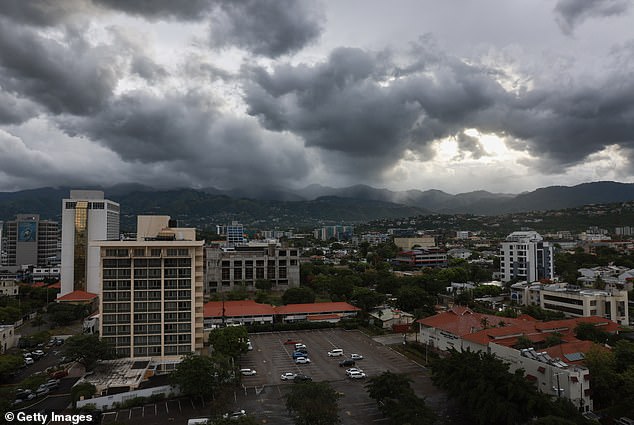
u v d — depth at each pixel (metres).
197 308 116.12
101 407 84.75
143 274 112.12
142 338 111.00
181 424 77.94
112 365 104.19
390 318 150.25
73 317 164.62
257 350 124.88
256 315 155.12
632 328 130.50
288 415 80.19
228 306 162.25
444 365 84.94
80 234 190.75
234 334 111.38
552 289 164.50
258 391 93.31
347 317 160.75
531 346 98.06
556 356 88.81
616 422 75.12
